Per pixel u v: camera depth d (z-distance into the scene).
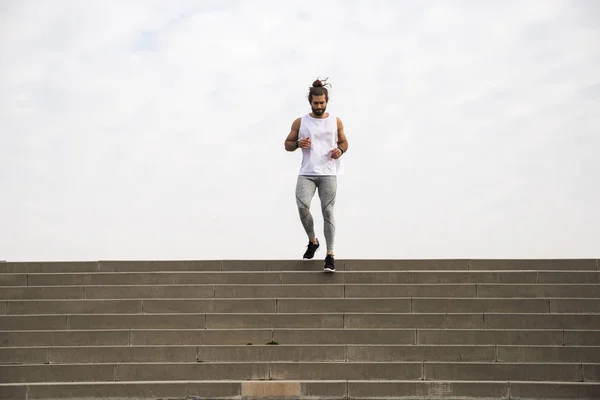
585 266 10.85
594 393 8.91
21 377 9.34
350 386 9.04
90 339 9.76
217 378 9.33
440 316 9.88
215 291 10.29
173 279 10.52
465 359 9.47
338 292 10.23
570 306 10.00
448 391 8.99
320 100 10.31
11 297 10.35
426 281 10.40
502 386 8.98
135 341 9.76
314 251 10.66
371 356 9.50
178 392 9.06
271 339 9.73
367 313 9.93
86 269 10.80
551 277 10.41
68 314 10.09
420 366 9.27
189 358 9.55
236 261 10.73
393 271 10.48
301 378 9.30
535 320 9.81
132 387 9.09
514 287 10.23
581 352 9.41
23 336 9.75
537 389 8.96
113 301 10.16
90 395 9.07
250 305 10.12
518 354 9.46
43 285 10.52
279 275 10.42
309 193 10.38
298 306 10.09
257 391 9.05
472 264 10.93
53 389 9.08
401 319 9.88
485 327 9.81
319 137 10.38
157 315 9.95
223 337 9.75
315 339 9.70
